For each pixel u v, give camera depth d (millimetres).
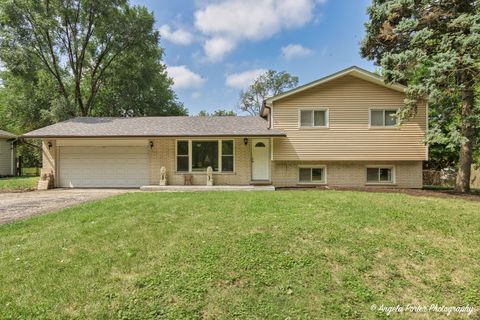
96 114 24625
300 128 12219
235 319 2881
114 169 12969
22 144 22750
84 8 19766
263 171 12930
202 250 4234
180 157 12930
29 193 11016
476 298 3279
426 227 5266
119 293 3205
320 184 12539
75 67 21234
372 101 12039
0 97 23500
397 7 10883
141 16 21250
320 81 11961
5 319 2766
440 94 9188
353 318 2941
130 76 22812
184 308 3004
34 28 18516
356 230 5035
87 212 6613
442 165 17641
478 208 6727
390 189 11125
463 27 8844
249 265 3832
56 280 3449
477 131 11227
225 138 12477
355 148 12086
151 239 4691
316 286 3436
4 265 3809
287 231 4953
